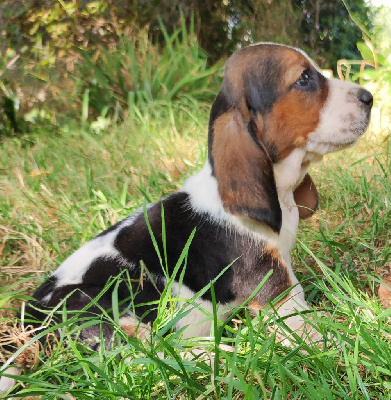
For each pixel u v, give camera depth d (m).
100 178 1.21
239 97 0.80
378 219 1.03
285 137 0.81
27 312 0.77
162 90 1.72
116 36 1.95
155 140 1.38
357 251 0.98
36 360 0.71
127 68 1.79
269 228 0.79
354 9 2.67
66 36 1.89
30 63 1.84
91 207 1.06
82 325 0.69
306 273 0.94
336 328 0.69
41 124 1.70
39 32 1.92
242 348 0.71
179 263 0.73
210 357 0.65
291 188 0.84
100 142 1.45
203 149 1.31
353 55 2.55
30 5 1.90
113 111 1.71
